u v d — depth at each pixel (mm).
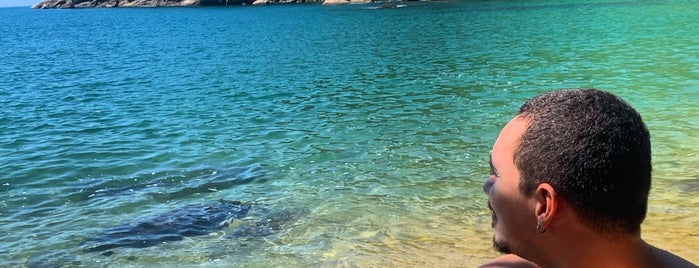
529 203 1309
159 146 10789
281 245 6004
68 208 7512
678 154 8102
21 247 6273
